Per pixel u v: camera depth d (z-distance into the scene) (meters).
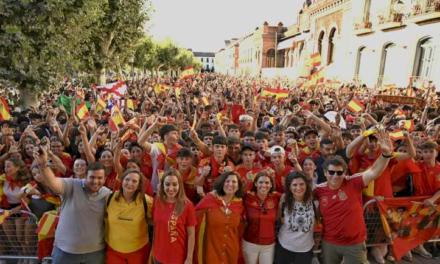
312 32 43.34
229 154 5.53
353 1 32.06
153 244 3.96
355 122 7.94
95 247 3.91
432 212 5.39
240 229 4.28
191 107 12.99
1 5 8.75
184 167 4.94
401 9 24.97
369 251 5.62
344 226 4.09
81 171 4.75
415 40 23.25
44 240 4.50
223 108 12.48
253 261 4.27
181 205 3.88
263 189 4.12
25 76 9.67
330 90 20.92
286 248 4.21
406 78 24.11
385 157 3.98
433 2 21.05
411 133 7.26
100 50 18.25
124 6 17.34
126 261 3.95
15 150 5.43
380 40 27.67
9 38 9.02
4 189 4.98
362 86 24.53
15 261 4.85
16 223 4.69
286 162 5.84
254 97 14.77
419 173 5.48
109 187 5.27
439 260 5.63
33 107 10.61
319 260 5.01
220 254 4.07
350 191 4.14
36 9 9.23
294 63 54.22
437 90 20.86
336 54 35.84
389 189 5.33
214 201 4.09
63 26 10.43
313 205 4.25
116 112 7.15
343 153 5.55
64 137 7.34
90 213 3.87
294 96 16.22
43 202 4.79
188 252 3.91
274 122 9.79
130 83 27.19
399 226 5.24
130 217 3.91
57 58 10.27
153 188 5.44
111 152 5.43
